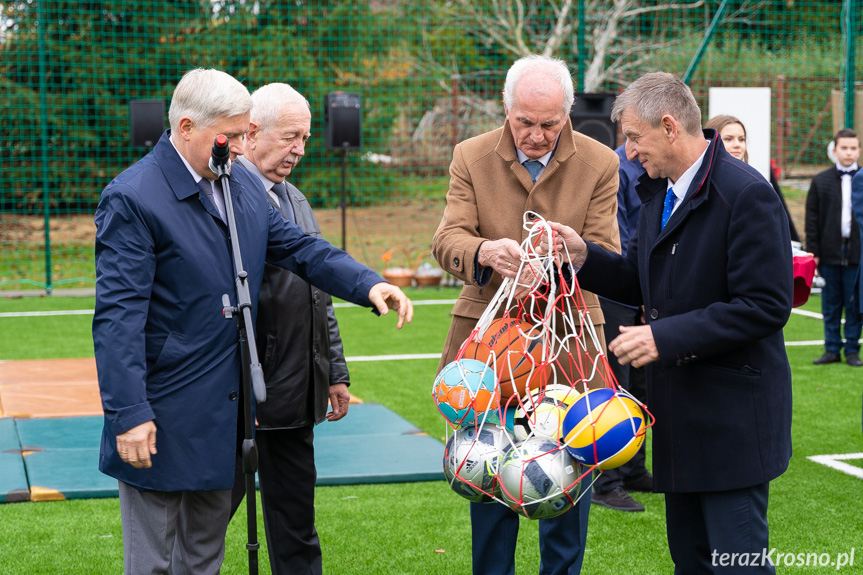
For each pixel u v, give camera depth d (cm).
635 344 237
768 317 228
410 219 1623
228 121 241
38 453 476
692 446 243
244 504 430
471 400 240
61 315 969
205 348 244
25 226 1551
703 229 239
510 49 1675
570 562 295
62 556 360
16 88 1606
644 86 242
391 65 1786
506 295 259
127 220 234
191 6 1697
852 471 466
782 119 1459
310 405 301
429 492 439
